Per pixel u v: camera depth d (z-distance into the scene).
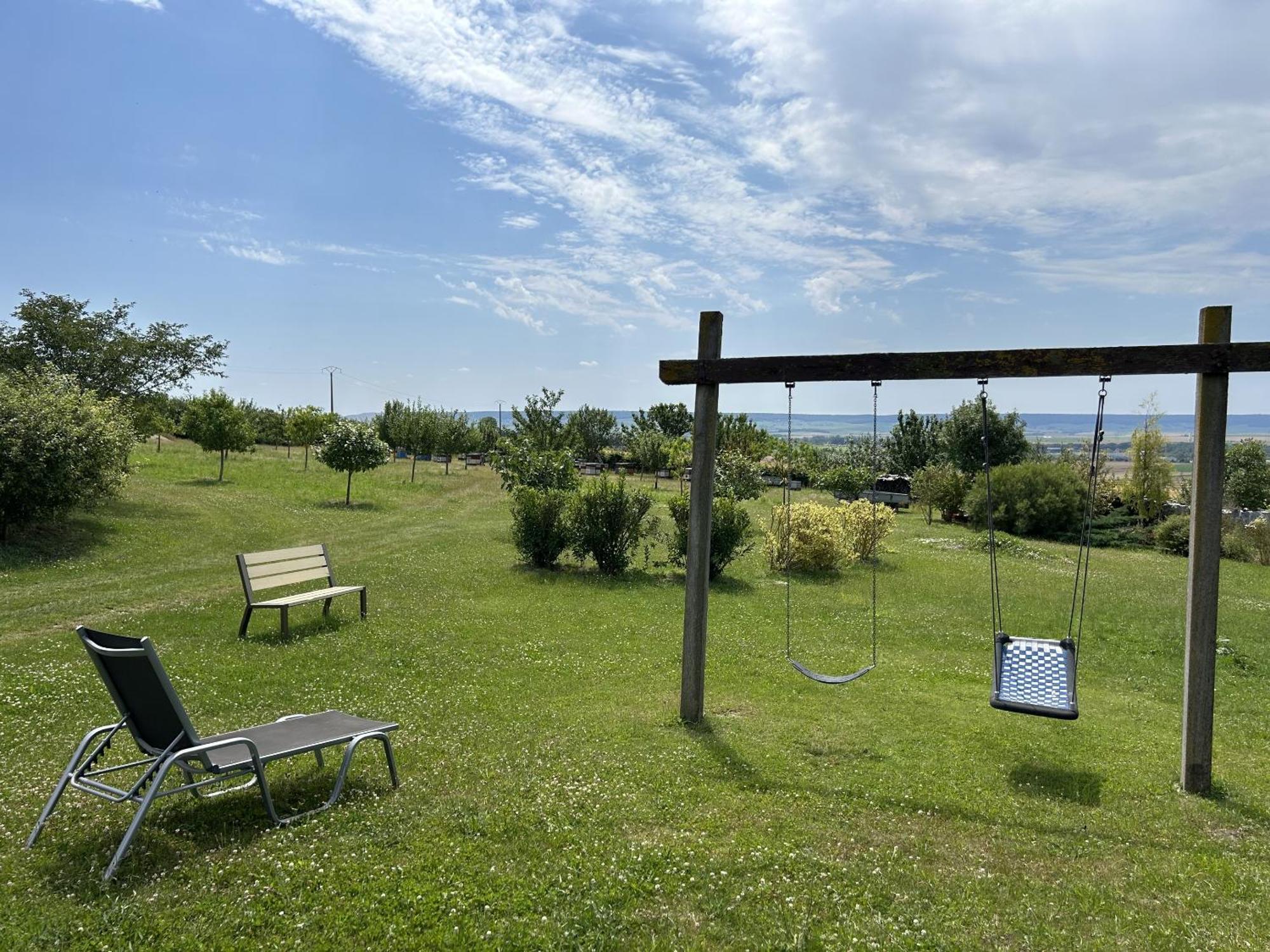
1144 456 32.16
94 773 4.89
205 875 4.25
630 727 7.13
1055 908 4.29
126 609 11.55
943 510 34.03
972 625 13.08
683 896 4.24
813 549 18.11
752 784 5.93
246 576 10.15
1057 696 6.82
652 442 46.59
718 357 7.35
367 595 13.25
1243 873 4.79
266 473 35.22
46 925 3.72
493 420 60.19
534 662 9.45
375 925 3.84
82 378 23.20
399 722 7.07
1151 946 3.94
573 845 4.73
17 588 12.98
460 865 4.43
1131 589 17.80
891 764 6.53
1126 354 6.22
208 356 25.47
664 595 14.27
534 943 3.74
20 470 15.57
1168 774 6.61
